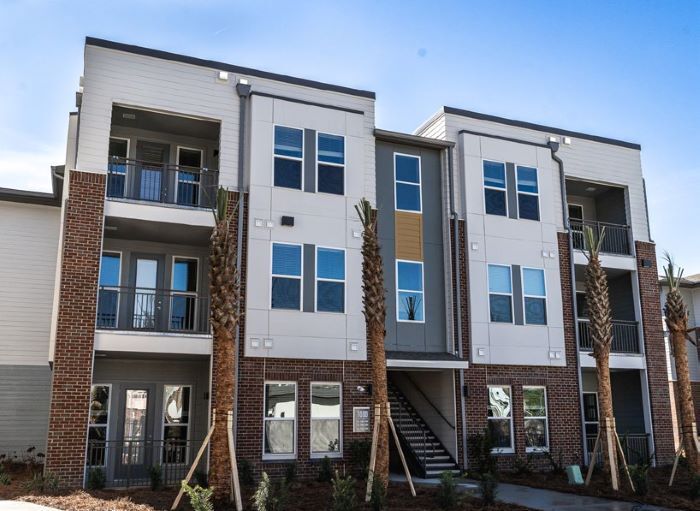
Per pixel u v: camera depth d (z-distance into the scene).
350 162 20.02
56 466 15.45
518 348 21.20
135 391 18.88
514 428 20.61
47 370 21.19
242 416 17.33
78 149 17.14
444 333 20.88
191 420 19.19
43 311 21.48
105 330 16.55
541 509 13.66
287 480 16.44
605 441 17.02
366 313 14.95
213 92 18.97
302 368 18.25
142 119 18.91
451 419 20.02
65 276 16.41
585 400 24.55
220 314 13.40
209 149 20.53
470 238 21.30
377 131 20.75
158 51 18.53
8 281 21.34
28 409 20.84
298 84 20.06
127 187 19.22
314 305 18.69
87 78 17.61
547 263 22.31
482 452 19.42
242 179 18.64
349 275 19.33
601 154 24.61
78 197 16.89
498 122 22.98
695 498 15.31
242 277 18.08
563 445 21.12
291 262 18.72
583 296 25.38
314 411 18.34
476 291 21.02
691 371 29.36
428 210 21.52
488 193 21.97
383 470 14.11
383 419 14.32
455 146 21.98
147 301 18.84
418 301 20.77
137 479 17.67
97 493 14.49
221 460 12.82
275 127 19.27
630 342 23.84
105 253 19.14
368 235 15.25
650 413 23.00
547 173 23.05
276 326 18.16
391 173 21.22
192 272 19.97
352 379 18.77
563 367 21.81
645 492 15.53
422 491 15.15
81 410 15.91
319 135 19.80
